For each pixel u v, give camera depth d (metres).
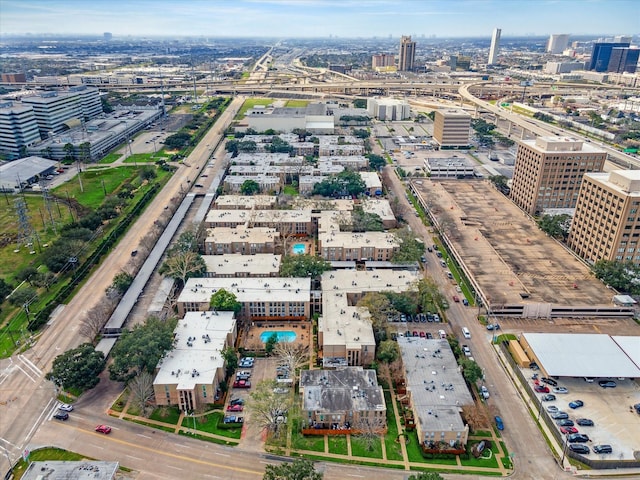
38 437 166.25
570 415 175.75
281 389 183.62
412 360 193.75
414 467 156.62
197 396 179.38
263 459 159.50
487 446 163.50
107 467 147.75
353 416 169.75
